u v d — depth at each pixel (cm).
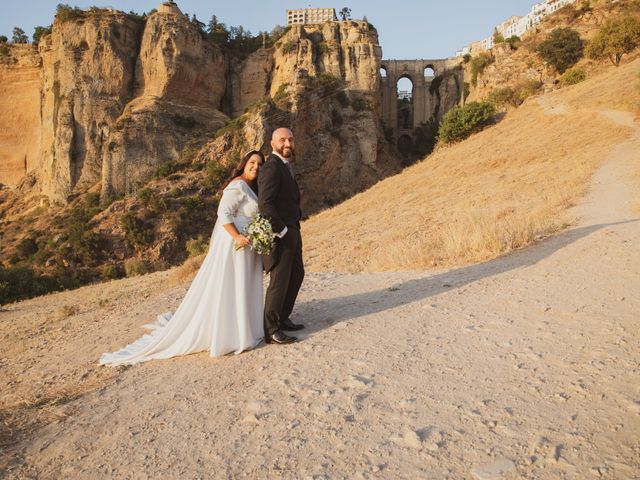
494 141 4088
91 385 482
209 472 296
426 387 375
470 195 2453
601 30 6431
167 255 6038
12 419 410
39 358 724
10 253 6931
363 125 8781
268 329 521
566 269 683
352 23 9594
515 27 11112
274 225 495
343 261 1408
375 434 317
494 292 621
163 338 530
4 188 9794
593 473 255
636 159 2262
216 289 508
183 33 8775
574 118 3847
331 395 378
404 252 1026
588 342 426
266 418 354
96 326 903
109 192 7581
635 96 3825
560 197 1603
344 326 550
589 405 322
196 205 6450
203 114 8606
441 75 10431
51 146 8781
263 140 7175
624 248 748
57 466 325
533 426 306
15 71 9931
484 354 427
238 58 9881
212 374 456
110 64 8538
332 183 8356
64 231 6800
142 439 347
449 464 278
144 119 7894
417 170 3991
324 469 285
